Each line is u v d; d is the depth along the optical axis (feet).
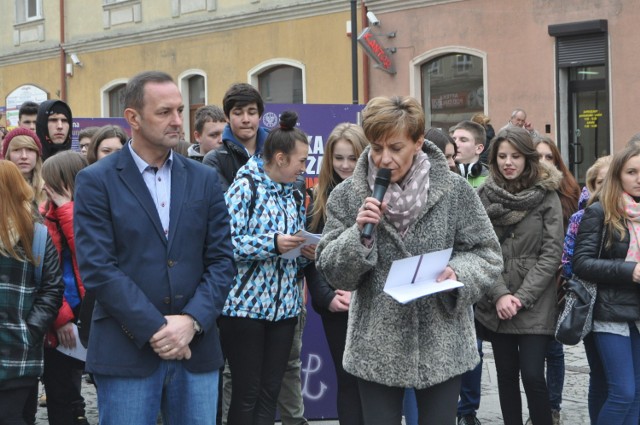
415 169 12.60
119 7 75.77
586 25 49.19
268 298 16.30
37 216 17.37
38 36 83.15
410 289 12.01
